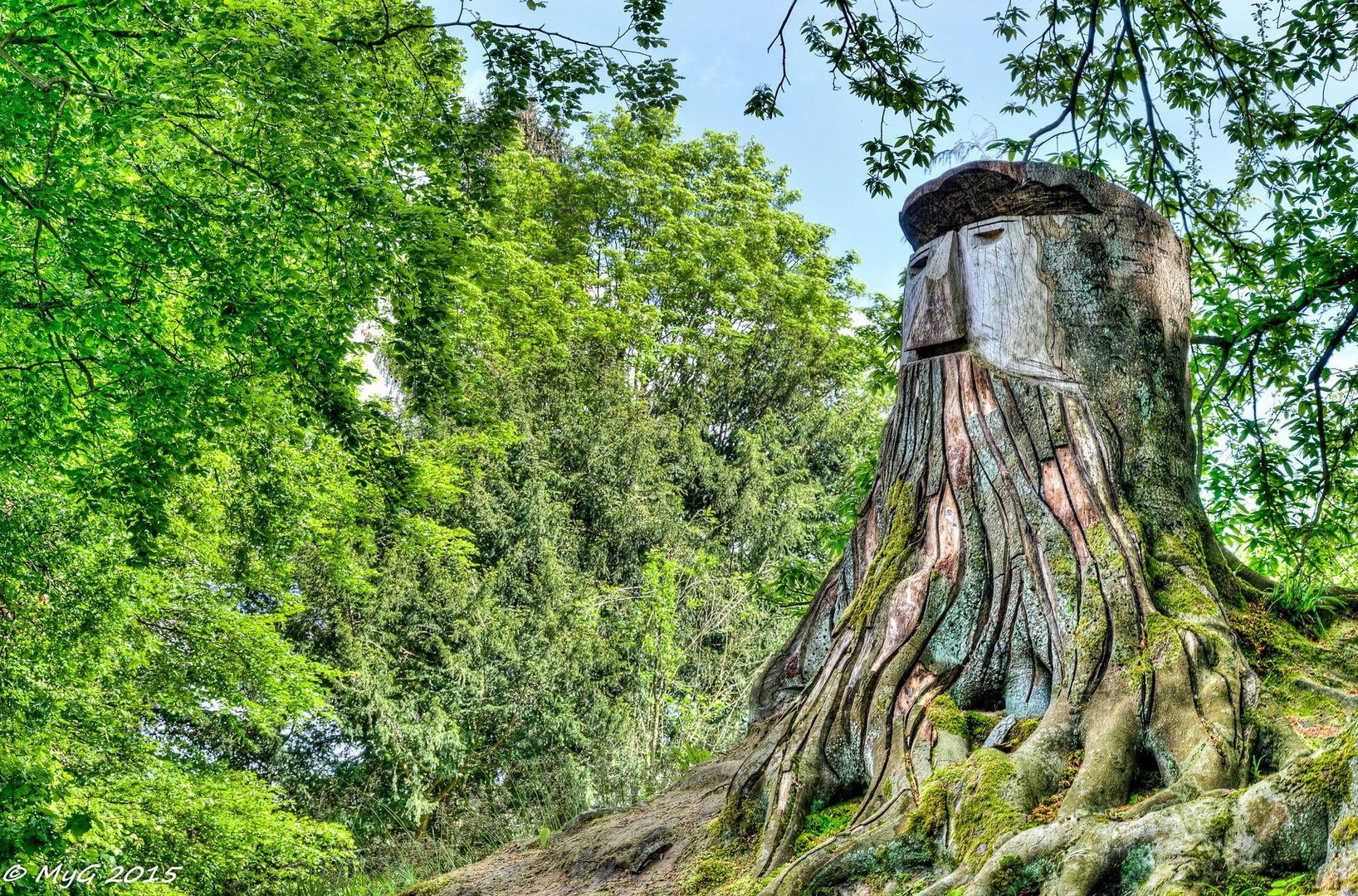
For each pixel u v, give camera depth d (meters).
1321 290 9.23
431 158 9.43
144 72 7.65
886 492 5.34
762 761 4.73
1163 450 5.07
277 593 14.15
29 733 10.25
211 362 9.38
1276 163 9.86
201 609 12.79
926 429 5.23
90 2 7.49
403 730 17.70
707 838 4.71
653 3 8.13
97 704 11.73
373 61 9.24
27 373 8.33
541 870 5.35
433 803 17.81
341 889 9.04
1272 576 9.41
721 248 29.09
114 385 8.46
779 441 26.83
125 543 10.30
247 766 18.28
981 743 4.34
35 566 9.70
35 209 7.36
